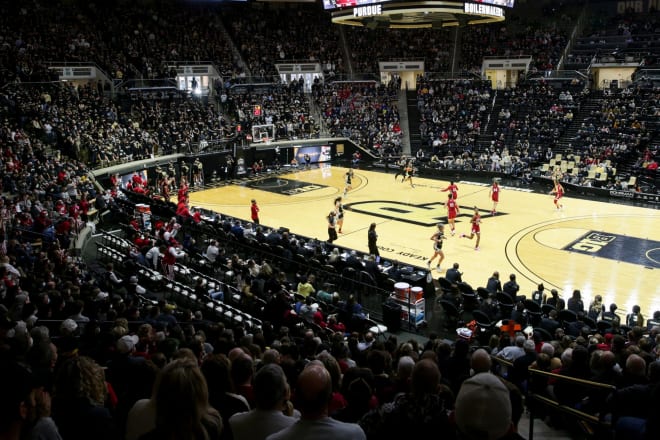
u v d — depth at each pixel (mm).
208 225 23703
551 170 37781
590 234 25516
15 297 10461
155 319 11602
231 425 3889
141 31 48031
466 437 2979
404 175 38094
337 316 15000
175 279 18219
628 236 25094
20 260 15914
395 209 30812
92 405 4070
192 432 2895
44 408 3719
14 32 40406
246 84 48312
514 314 14641
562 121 41812
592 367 7219
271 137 44875
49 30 42625
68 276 14586
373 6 33938
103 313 11945
